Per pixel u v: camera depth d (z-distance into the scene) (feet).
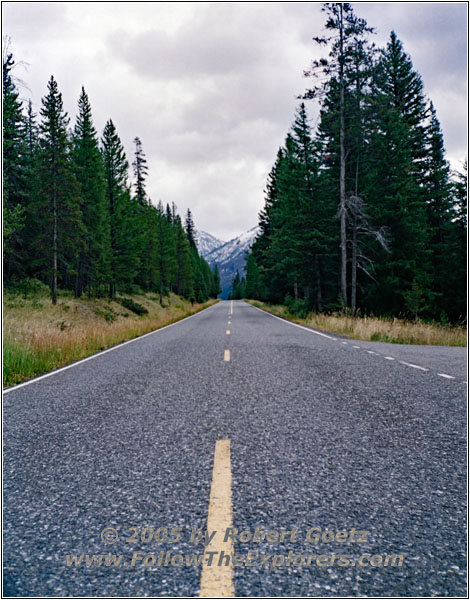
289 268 110.93
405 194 90.17
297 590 6.05
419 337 48.37
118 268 144.77
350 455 11.70
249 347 39.04
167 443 13.01
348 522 8.01
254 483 9.87
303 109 112.88
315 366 27.53
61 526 8.09
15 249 111.65
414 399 18.35
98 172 129.08
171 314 149.18
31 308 90.68
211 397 19.29
